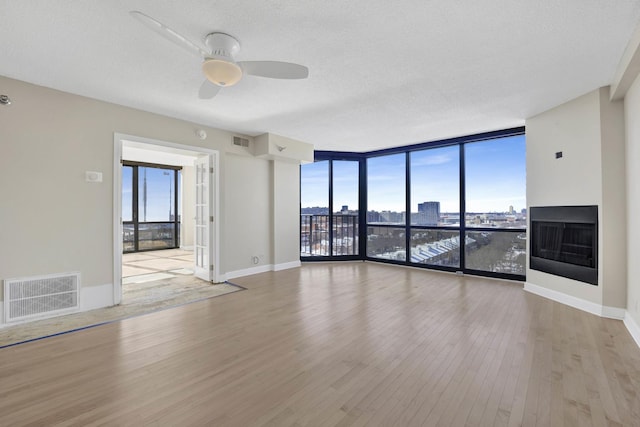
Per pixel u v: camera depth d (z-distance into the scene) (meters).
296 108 3.67
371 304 3.54
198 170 4.90
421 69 2.68
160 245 8.63
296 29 2.09
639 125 2.54
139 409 1.68
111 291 3.48
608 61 2.55
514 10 1.88
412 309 3.36
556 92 3.20
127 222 7.99
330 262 6.32
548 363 2.17
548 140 3.72
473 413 1.65
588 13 1.92
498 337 2.62
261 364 2.18
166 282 4.63
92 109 3.32
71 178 3.18
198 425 1.56
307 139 5.28
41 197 3.01
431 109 3.70
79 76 2.80
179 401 1.76
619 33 2.14
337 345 2.48
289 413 1.66
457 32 2.13
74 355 2.30
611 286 3.06
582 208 3.30
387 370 2.09
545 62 2.56
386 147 5.91
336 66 2.62
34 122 2.96
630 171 2.84
